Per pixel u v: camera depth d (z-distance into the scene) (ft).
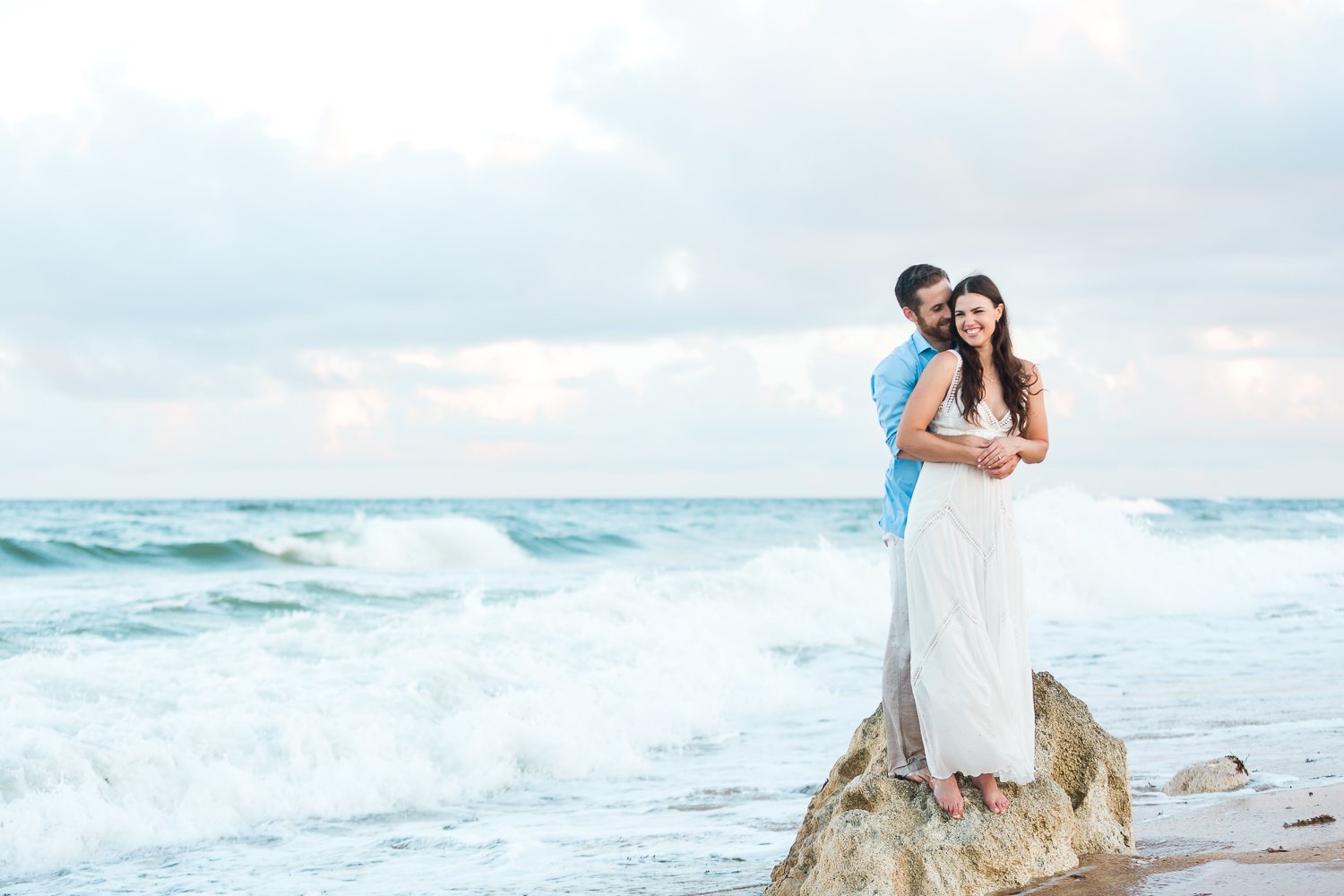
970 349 13.02
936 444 12.94
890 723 13.82
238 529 119.14
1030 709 13.39
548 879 18.79
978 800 13.24
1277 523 143.23
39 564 66.74
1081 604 54.90
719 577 50.57
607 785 26.14
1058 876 13.14
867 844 12.69
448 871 19.84
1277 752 23.67
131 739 24.88
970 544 12.99
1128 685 33.83
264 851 21.68
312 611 45.01
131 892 19.47
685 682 33.94
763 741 30.17
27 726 25.04
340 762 25.58
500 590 53.62
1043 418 13.34
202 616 42.68
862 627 47.50
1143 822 16.93
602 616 41.34
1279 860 13.38
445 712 29.17
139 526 122.42
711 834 21.35
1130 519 73.51
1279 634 46.11
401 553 77.87
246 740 25.81
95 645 35.91
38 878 20.29
